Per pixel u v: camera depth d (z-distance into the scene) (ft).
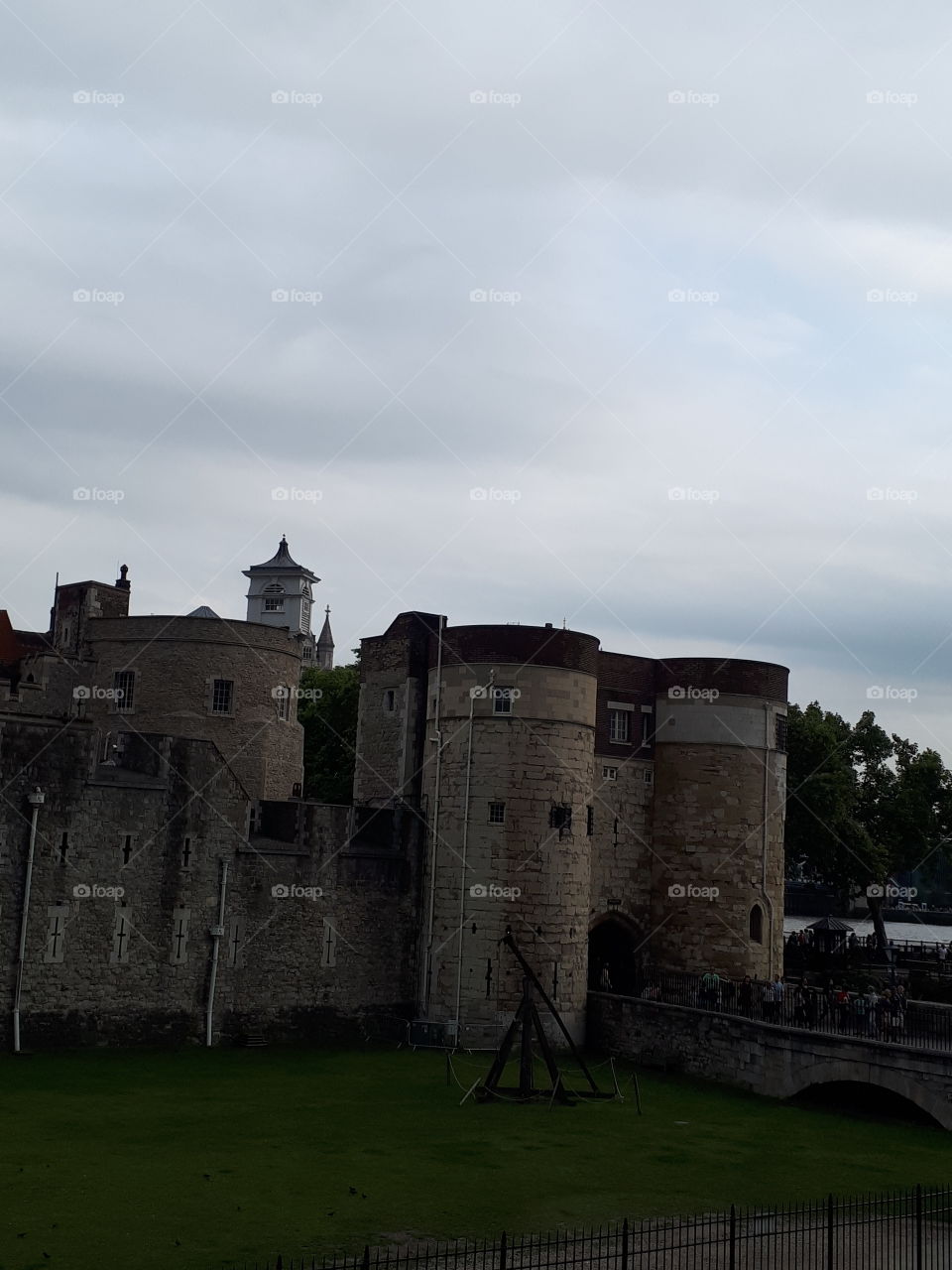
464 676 159.74
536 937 153.89
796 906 366.84
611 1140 107.24
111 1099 114.62
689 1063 142.82
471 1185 91.15
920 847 242.58
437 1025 152.35
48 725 138.21
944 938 387.14
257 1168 93.45
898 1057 116.78
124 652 177.37
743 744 174.81
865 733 244.63
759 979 166.91
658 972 165.27
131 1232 76.79
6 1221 77.71
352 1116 112.47
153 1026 142.00
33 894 135.85
